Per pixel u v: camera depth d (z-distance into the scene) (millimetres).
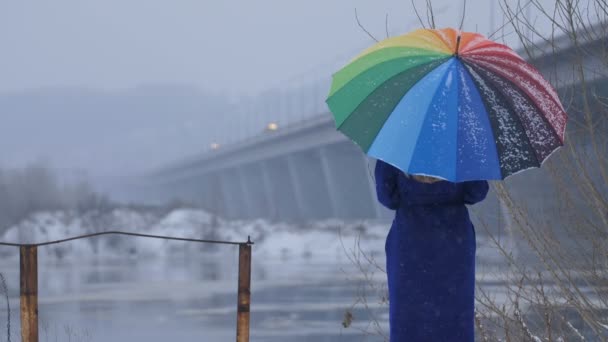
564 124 5152
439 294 5348
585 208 7090
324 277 40281
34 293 5344
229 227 79000
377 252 62750
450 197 5383
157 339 20688
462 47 5059
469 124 4816
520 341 7664
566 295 7152
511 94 4980
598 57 6977
